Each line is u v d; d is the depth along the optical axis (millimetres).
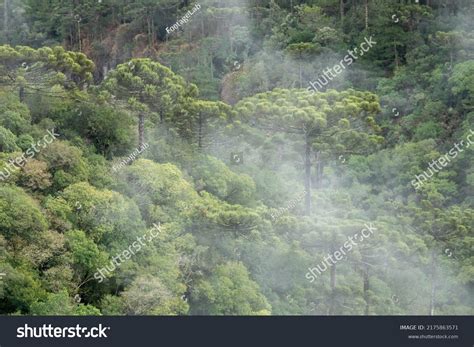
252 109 70625
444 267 64938
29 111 75938
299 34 103250
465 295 64312
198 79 100312
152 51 110062
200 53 105938
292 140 71312
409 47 92625
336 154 71812
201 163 73812
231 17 111625
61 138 73688
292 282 62906
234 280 61125
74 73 83250
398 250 61156
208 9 109875
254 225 62219
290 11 111688
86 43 114750
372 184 75688
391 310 62031
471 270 63844
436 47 90500
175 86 76875
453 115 81625
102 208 61344
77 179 65812
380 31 94312
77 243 57500
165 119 77250
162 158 74500
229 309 59719
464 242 65312
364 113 70250
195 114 75250
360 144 69688
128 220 62250
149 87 76188
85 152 72375
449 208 70938
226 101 98062
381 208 69938
